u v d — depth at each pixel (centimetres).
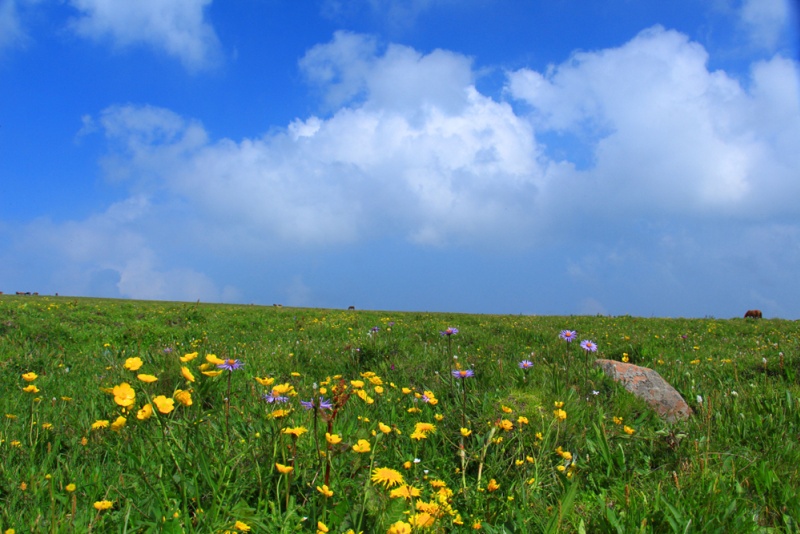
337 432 378
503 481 358
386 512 262
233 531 244
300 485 299
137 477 311
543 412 456
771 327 1580
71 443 400
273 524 257
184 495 263
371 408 499
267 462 311
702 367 788
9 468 344
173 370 562
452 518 284
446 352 863
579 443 418
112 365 731
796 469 374
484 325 1466
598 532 291
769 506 329
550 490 354
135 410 384
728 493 332
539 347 985
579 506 326
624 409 512
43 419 456
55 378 683
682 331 1464
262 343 1076
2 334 1076
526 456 384
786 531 295
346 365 787
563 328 1510
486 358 796
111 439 397
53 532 250
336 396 300
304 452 334
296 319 1698
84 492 309
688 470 372
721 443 440
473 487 334
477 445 402
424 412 488
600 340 1177
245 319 1611
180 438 332
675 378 702
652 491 343
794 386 619
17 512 285
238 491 286
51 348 994
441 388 565
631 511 302
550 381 580
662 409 555
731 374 731
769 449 420
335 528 260
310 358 823
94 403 491
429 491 332
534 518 303
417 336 1100
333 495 284
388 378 664
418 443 405
